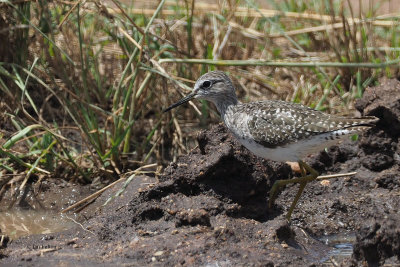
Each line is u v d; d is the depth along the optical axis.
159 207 10.88
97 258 9.84
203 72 14.44
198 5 17.23
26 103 14.52
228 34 15.44
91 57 15.42
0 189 12.77
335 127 10.45
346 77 14.99
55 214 12.13
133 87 13.48
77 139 14.25
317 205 11.62
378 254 9.27
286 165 12.24
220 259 9.49
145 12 16.67
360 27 14.81
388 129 12.29
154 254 9.73
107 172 12.97
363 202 11.45
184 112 14.96
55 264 9.67
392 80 12.80
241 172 11.13
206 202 10.71
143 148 13.55
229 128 11.59
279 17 16.95
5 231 11.48
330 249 10.35
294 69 15.64
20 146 13.55
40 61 13.48
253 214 11.16
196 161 11.31
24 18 13.29
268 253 9.76
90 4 14.49
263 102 11.56
